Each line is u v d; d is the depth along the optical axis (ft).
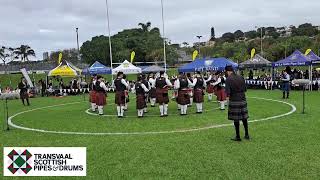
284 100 50.52
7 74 160.56
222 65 79.87
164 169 18.13
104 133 29.17
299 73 74.02
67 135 28.89
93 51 197.67
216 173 17.20
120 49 193.26
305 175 16.49
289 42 162.20
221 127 29.63
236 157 19.88
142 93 38.47
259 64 79.97
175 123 33.09
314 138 23.88
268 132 26.58
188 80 39.91
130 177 17.10
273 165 18.08
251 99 53.98
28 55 219.00
